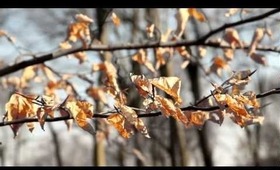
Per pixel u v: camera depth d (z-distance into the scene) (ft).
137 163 41.91
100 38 18.99
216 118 9.25
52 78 17.72
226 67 16.46
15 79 17.85
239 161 75.87
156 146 52.54
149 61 16.92
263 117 9.39
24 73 17.81
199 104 9.23
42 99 8.24
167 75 27.86
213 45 16.31
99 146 32.48
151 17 25.85
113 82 11.32
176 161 34.65
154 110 8.05
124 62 23.86
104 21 15.14
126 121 8.32
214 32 15.57
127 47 16.25
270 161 70.38
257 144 69.10
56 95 16.52
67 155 90.22
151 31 15.39
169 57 17.21
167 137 39.06
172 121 33.35
